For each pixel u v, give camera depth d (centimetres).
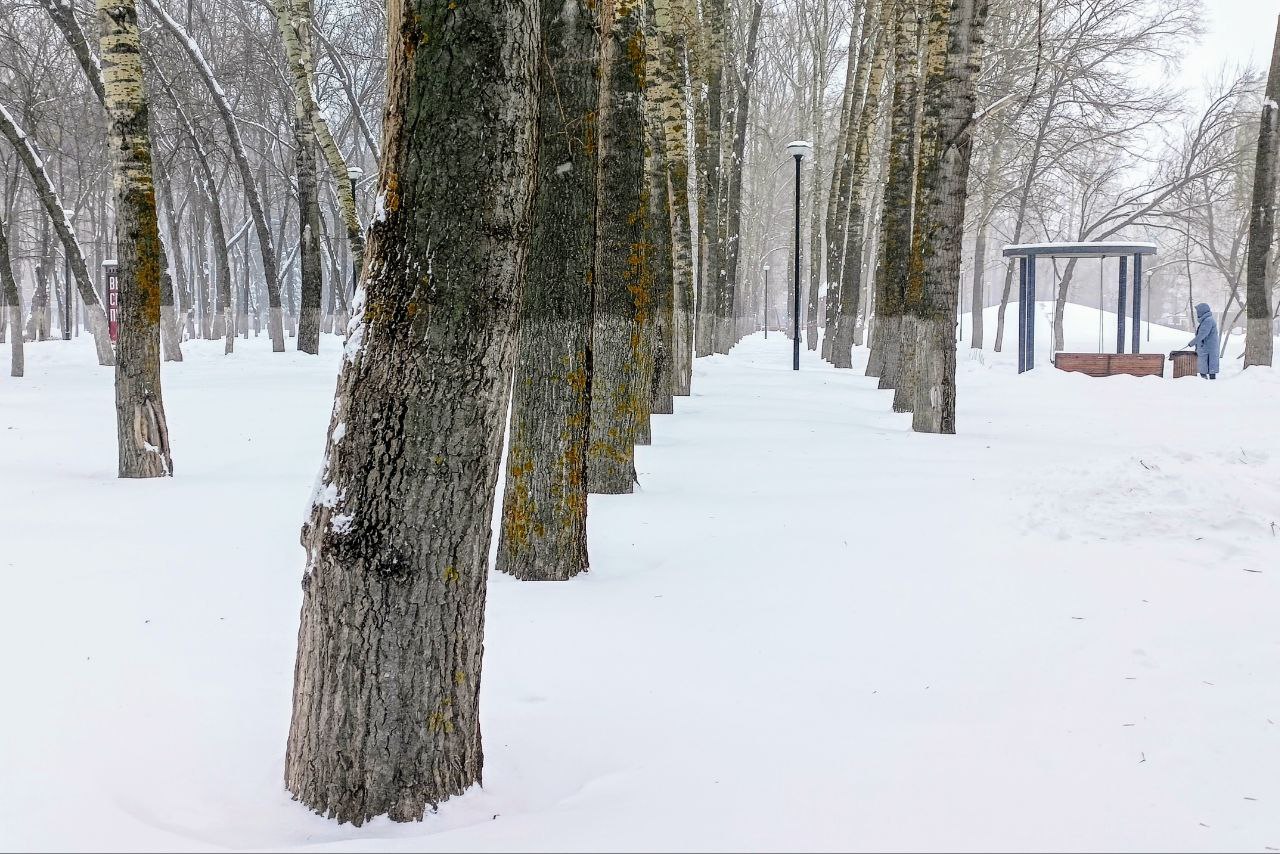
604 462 897
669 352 1517
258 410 1602
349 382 322
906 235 2012
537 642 514
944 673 460
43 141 3238
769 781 339
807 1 4309
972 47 1320
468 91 314
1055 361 2530
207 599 568
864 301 5372
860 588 601
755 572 643
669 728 398
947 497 862
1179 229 3959
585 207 645
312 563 325
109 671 444
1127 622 523
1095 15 3108
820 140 3797
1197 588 578
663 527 771
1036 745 371
